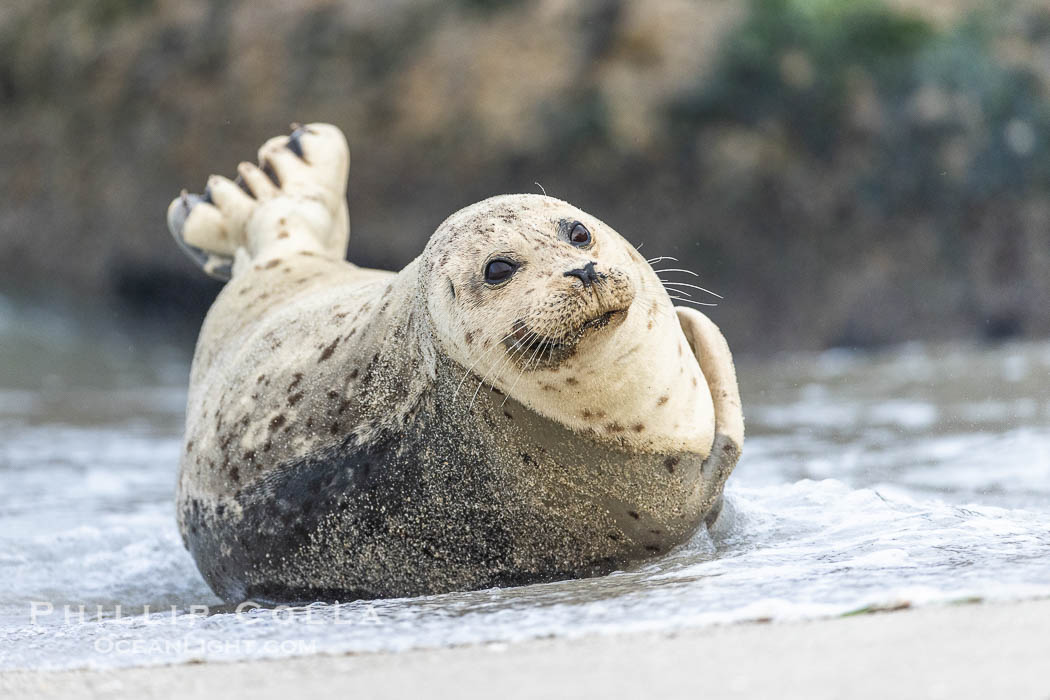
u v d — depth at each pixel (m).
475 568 17.09
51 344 60.19
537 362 15.45
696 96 60.22
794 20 61.12
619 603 12.98
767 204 59.53
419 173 62.50
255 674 11.50
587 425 16.03
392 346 17.27
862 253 59.69
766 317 59.59
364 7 65.38
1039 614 10.27
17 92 70.81
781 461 25.88
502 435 16.25
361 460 17.33
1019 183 59.88
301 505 17.72
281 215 25.28
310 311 19.80
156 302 67.81
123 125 68.00
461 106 62.41
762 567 14.52
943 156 59.53
